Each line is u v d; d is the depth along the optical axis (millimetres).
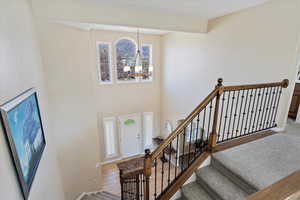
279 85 2541
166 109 6633
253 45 2975
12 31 1484
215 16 3564
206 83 4219
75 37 3311
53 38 2824
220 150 2195
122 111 6348
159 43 6410
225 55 3559
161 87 6816
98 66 5594
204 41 4109
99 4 2816
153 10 3176
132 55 6164
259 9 2805
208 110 4246
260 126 2904
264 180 1632
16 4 1668
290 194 759
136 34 5898
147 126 7047
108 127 6195
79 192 3766
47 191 2090
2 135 1081
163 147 1765
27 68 1841
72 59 3283
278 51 2617
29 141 1522
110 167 5906
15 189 1197
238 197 1659
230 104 3609
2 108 1059
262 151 2158
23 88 1624
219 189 1771
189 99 5055
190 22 3670
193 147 5328
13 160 1176
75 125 3480
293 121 3369
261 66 2891
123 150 6625
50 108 2848
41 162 1960
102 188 4578
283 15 2488
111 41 5578
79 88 3518
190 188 2006
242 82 3258
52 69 2855
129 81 6254
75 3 2660
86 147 3855
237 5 2875
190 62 4770
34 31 2350
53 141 2848
